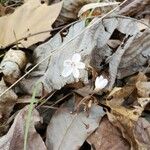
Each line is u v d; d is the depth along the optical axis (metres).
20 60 0.12
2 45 0.13
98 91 0.11
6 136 0.10
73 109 0.11
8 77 0.12
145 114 0.11
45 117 0.11
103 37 0.12
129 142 0.10
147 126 0.10
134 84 0.11
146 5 0.14
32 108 0.10
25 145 0.09
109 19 0.13
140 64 0.12
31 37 0.13
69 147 0.10
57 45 0.12
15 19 0.14
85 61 0.12
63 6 0.14
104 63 0.12
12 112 0.11
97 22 0.12
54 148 0.10
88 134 0.10
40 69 0.12
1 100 0.11
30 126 0.10
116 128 0.10
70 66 0.11
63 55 0.12
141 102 0.11
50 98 0.11
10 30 0.13
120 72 0.12
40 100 0.11
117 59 0.12
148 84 0.11
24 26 0.13
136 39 0.13
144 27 0.13
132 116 0.10
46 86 0.11
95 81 0.11
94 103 0.11
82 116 0.11
